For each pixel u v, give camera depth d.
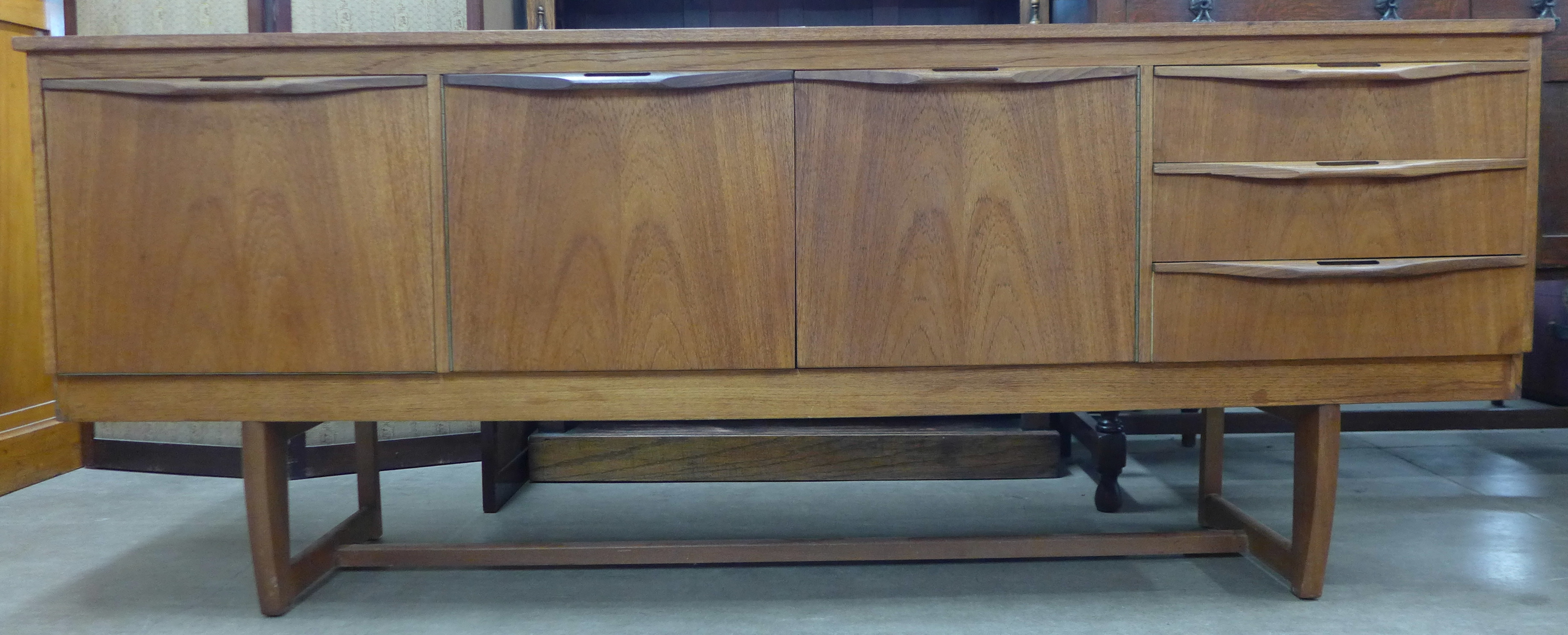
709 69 1.28
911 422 2.38
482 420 1.34
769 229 1.30
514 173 1.29
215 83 1.28
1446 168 1.32
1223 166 1.31
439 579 1.60
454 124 1.28
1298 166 1.32
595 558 1.56
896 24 2.51
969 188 1.31
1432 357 1.37
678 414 1.34
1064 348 1.33
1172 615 1.42
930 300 1.32
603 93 1.28
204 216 1.30
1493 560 1.65
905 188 1.30
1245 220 1.33
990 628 1.38
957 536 1.61
